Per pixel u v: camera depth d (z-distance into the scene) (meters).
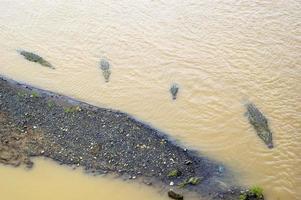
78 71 21.50
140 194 15.08
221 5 26.44
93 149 16.75
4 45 23.73
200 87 20.14
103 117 18.36
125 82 20.67
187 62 21.78
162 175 15.70
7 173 15.90
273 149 16.70
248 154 16.61
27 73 21.42
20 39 24.22
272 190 15.15
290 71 20.78
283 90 19.66
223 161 16.36
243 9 25.88
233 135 17.50
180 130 17.84
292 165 16.02
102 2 27.56
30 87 20.34
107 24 25.16
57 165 16.20
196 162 16.27
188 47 22.91
